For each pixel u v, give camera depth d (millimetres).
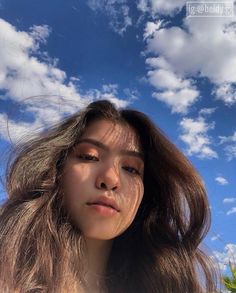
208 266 416
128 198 361
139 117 403
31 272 319
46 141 371
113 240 399
